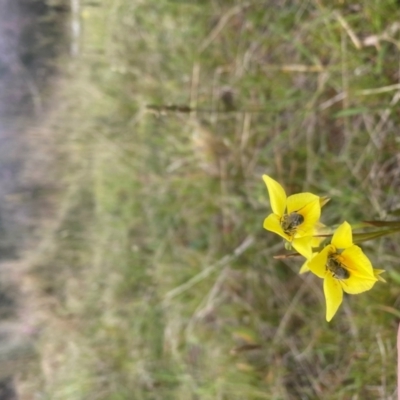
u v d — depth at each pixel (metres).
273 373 0.43
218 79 0.47
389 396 0.34
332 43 0.37
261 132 0.44
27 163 0.77
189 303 0.49
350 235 0.18
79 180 0.67
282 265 0.43
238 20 0.45
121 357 0.56
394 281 0.34
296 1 0.40
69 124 0.68
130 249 0.56
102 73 0.62
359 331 0.37
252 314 0.44
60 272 0.69
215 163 0.47
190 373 0.49
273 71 0.43
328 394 0.39
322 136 0.40
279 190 0.19
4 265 0.76
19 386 0.73
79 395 0.60
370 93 0.36
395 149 0.35
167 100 0.52
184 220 0.51
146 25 0.54
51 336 0.68
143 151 0.55
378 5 0.34
